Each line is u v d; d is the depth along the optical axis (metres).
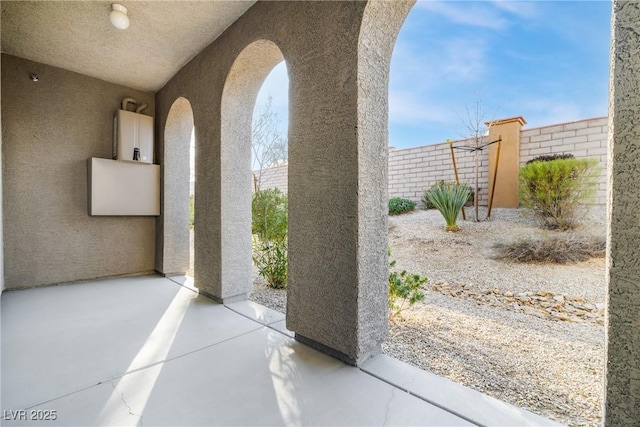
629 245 0.93
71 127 3.81
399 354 1.99
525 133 4.48
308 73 2.01
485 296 2.99
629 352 0.94
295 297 2.12
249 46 2.58
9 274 3.44
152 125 4.25
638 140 0.91
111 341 2.15
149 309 2.85
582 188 3.67
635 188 0.92
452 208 4.57
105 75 3.91
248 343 2.12
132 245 4.36
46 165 3.66
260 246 4.20
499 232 4.18
